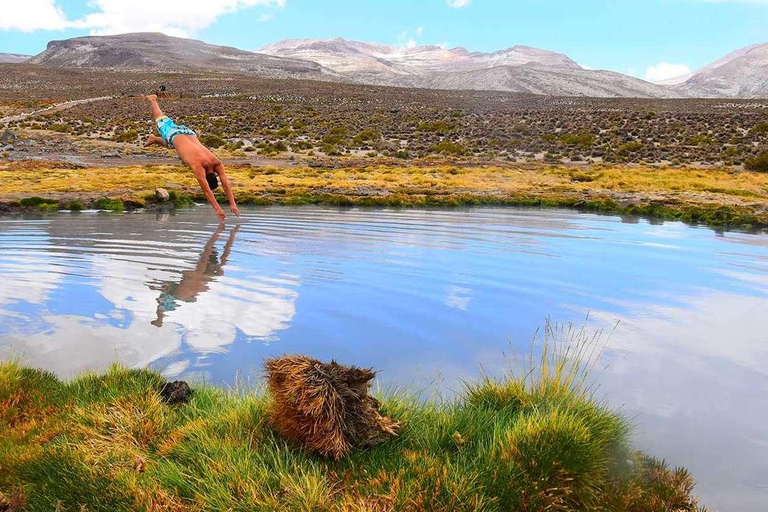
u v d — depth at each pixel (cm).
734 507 457
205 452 445
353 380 465
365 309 948
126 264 1245
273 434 476
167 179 3053
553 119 6988
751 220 2200
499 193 2916
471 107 9275
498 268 1286
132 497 402
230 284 1088
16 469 438
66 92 13675
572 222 2150
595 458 448
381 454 451
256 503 387
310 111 8331
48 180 2856
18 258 1279
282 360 472
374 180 3341
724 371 742
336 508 385
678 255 1512
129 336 797
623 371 735
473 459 438
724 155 4538
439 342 808
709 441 565
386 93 13362
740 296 1102
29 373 617
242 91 13400
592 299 1059
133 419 504
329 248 1473
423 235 1725
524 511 406
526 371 714
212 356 731
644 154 4688
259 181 3119
